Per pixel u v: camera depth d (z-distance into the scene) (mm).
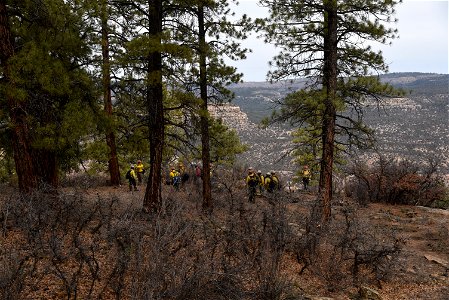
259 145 107438
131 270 6535
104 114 12312
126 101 14148
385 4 12242
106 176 23219
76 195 9883
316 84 14258
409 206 20359
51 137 10594
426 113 162250
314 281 8812
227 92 14156
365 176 22125
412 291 9125
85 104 12188
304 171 24406
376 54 13164
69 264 7012
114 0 12203
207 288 6145
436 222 16188
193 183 18922
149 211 11438
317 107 12992
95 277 5945
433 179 21969
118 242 6578
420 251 12461
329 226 10859
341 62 14109
